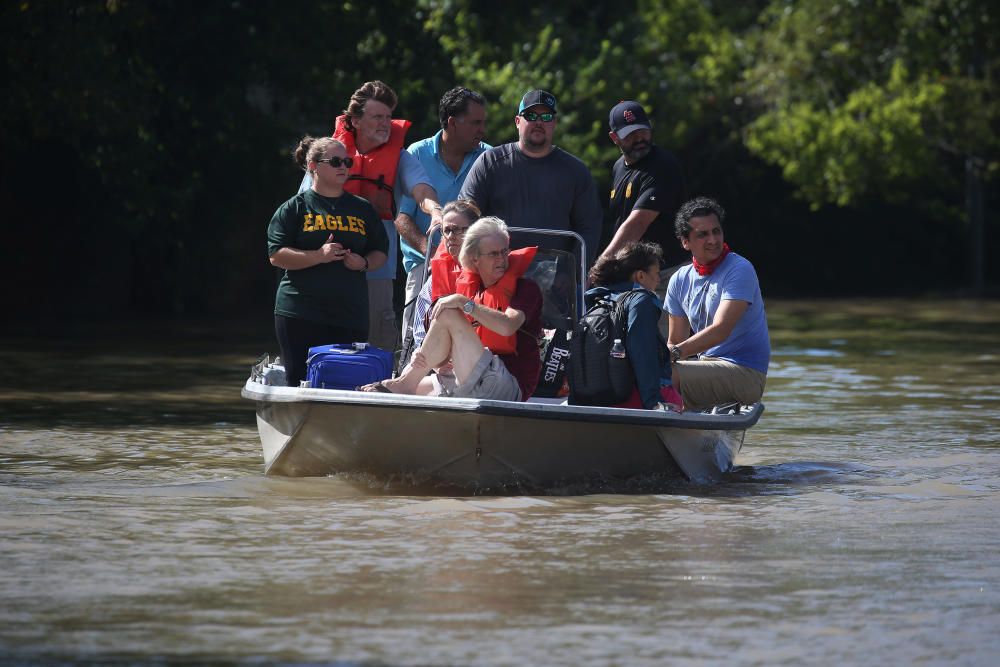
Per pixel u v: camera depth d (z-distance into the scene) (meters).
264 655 17.45
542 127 33.12
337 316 31.59
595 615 19.28
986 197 158.12
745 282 32.34
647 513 26.44
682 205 34.31
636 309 29.09
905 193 141.38
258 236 109.88
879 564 22.34
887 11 136.25
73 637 18.16
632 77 133.62
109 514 26.02
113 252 103.81
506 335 28.53
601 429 27.84
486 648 17.77
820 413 43.53
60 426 39.00
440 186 35.47
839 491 29.23
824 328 86.69
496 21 120.06
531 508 26.86
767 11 146.62
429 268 31.94
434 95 104.38
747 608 19.72
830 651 17.73
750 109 146.12
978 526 25.45
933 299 127.94
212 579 21.09
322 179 31.50
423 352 28.73
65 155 100.06
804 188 139.88
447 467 28.16
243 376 53.81
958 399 47.41
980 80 137.50
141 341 72.25
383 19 103.62
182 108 99.38
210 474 30.81
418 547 23.30
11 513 26.06
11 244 99.31
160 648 17.72
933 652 17.72
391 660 17.27
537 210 33.38
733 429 29.64
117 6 89.38
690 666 17.12
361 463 28.70
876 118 134.38
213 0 97.94
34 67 84.81
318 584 20.81
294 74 99.12
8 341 71.31
